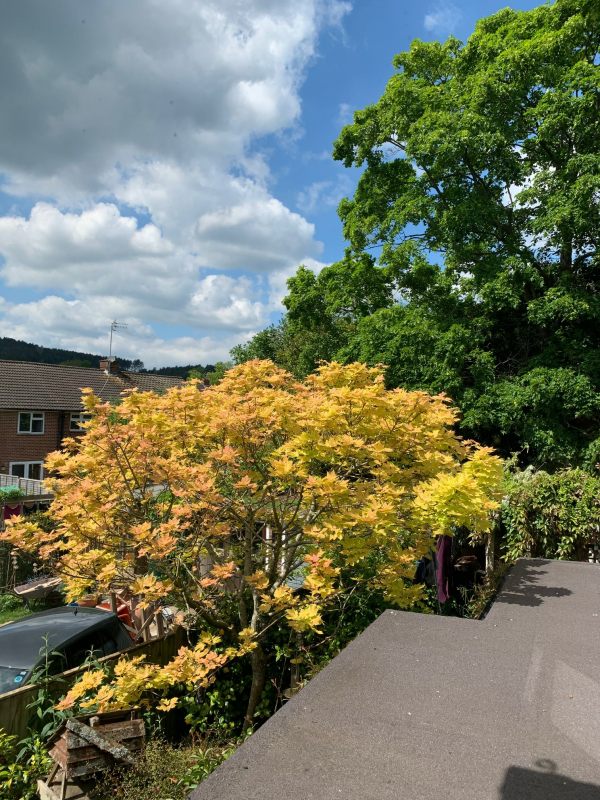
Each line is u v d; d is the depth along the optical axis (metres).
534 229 13.29
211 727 5.15
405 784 1.70
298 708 2.20
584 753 1.89
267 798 1.64
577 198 12.30
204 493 4.71
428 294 15.92
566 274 13.54
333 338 22.78
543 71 13.30
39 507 15.92
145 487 5.60
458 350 13.41
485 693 2.35
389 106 16.33
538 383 12.65
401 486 5.30
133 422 5.59
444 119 13.80
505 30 14.93
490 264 13.93
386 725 2.07
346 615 6.08
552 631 3.15
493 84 13.48
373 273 17.77
